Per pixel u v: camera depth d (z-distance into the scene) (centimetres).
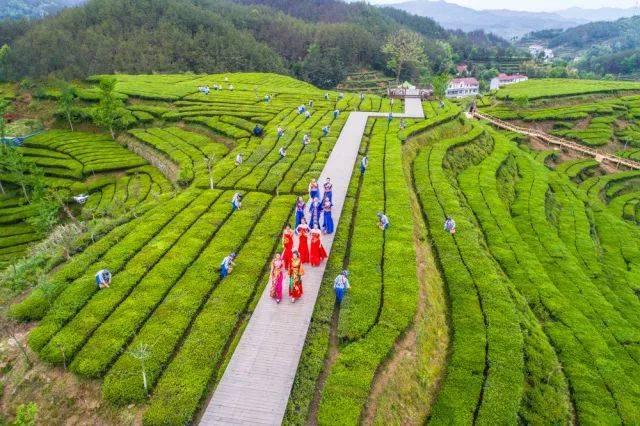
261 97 7712
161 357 2092
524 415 2234
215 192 3900
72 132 7562
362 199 3656
